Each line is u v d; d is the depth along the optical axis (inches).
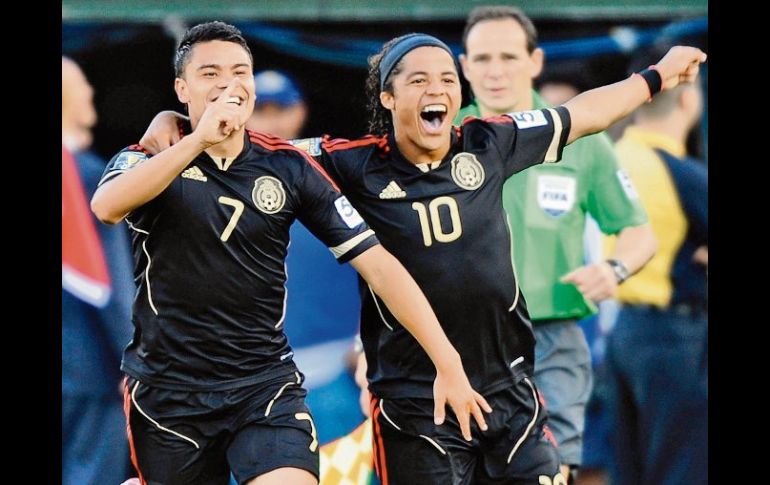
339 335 1226.0
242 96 893.8
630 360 1235.2
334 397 1221.1
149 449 926.4
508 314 961.5
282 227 917.8
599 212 1240.2
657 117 1241.4
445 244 951.0
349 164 968.9
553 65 1235.9
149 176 856.3
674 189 1237.7
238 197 907.4
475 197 959.6
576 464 1213.7
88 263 1190.9
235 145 916.0
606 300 1235.2
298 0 1213.1
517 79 1227.2
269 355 922.7
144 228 908.0
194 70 918.4
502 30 1222.9
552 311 1219.2
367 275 918.4
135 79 1200.2
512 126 985.5
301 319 1222.9
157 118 955.3
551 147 989.8
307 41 1216.2
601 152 1234.0
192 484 928.9
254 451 896.3
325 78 1218.6
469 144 976.3
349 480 1211.9
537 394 982.4
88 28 1191.6
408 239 951.6
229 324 909.2
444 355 900.6
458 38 1232.8
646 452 1233.4
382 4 1221.1
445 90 950.4
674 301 1236.5
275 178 917.2
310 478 893.8
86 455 1189.7
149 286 912.9
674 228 1238.9
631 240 1227.9
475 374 960.9
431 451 958.4
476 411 903.1
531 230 1221.7
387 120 1003.3
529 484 954.7
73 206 1187.3
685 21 1232.8
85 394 1190.3
